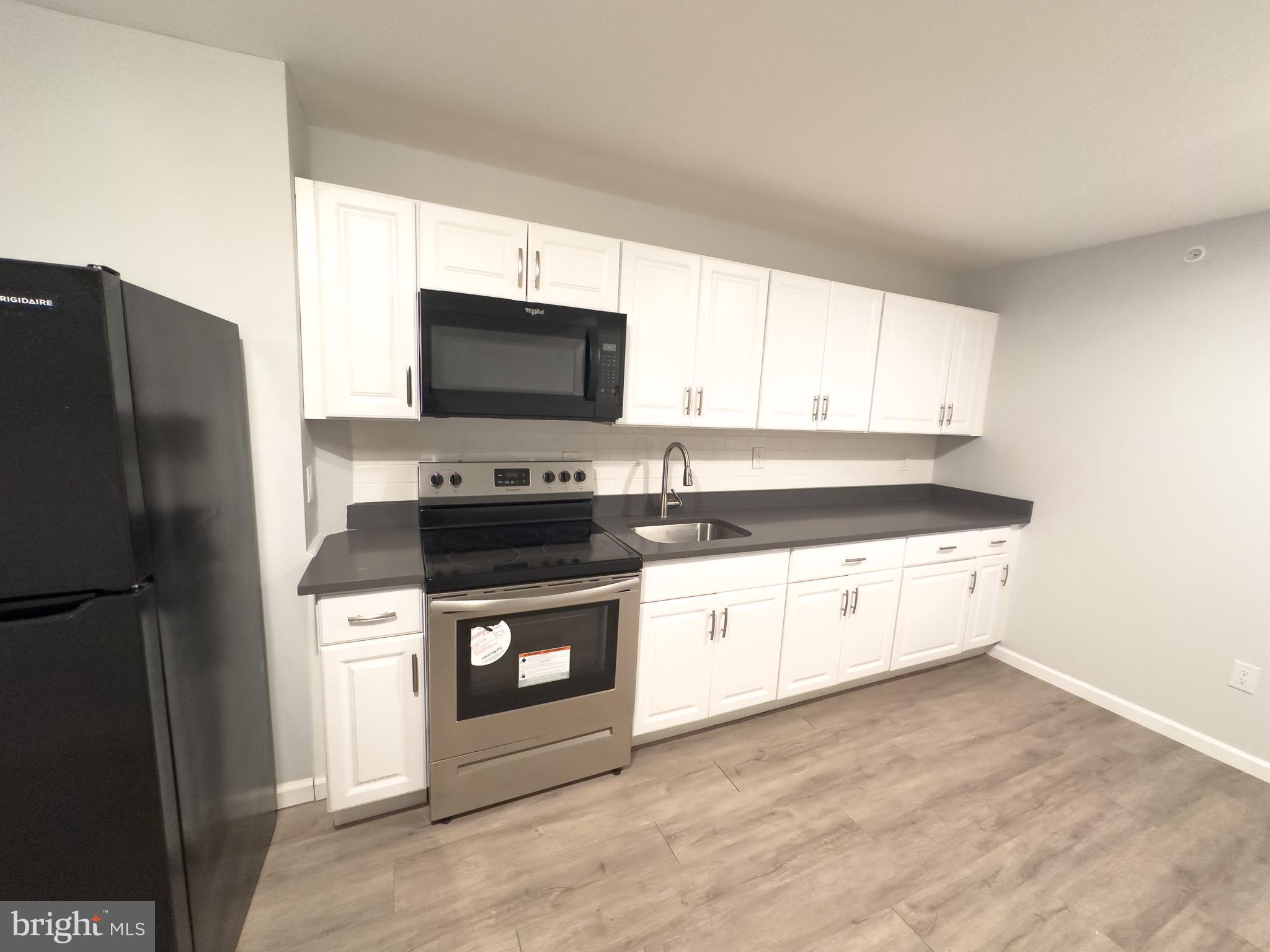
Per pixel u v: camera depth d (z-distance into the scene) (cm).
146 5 119
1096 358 253
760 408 234
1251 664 207
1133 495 241
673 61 135
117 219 133
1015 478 288
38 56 122
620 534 213
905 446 325
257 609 153
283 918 134
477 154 192
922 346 272
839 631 236
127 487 84
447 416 174
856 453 308
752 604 212
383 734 158
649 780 190
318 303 156
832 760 204
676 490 257
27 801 83
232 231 142
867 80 138
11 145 122
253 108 140
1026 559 284
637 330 202
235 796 128
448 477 201
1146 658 237
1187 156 166
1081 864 160
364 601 149
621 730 189
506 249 176
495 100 158
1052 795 190
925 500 329
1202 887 154
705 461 263
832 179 200
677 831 167
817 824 172
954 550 263
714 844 162
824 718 233
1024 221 227
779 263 266
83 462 81
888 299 258
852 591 236
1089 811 182
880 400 265
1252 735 207
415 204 163
